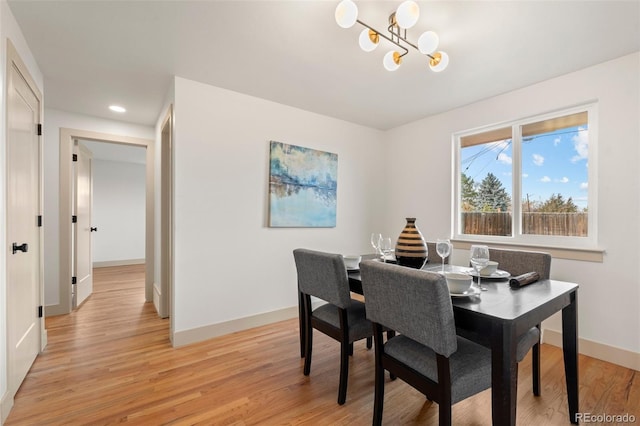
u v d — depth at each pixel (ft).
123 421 4.94
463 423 4.99
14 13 5.36
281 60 7.11
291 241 10.16
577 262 7.54
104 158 19.51
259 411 5.24
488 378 4.10
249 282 9.18
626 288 6.79
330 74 7.80
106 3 5.14
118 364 6.84
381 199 12.95
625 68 6.81
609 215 7.06
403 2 5.08
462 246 10.05
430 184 11.19
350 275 6.19
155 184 11.78
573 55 6.79
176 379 6.23
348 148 11.78
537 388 5.69
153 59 7.06
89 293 12.70
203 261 8.30
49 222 10.13
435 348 3.76
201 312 8.26
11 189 5.42
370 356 7.42
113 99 9.38
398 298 4.10
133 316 10.20
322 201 10.87
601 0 4.99
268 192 9.57
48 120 10.09
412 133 11.87
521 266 6.24
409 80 8.14
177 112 7.89
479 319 3.74
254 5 5.22
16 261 5.70
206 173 8.37
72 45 6.40
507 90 8.75
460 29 5.83
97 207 19.80
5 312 5.05
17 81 5.78
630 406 5.36
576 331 5.02
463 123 10.11
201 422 4.94
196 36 6.14
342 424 4.93
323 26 5.82
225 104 8.70
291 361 7.06
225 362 6.98
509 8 5.24
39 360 6.98
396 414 5.17
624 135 6.82
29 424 4.86
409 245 5.92
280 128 9.84
